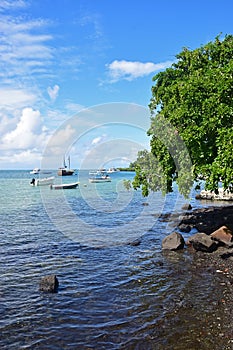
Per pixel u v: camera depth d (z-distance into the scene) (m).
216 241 16.81
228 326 9.06
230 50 17.77
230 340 8.39
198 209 28.86
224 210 26.64
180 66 20.97
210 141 16.34
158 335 8.78
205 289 11.66
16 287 12.25
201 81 16.14
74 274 13.60
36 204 38.53
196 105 16.31
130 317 9.82
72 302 10.92
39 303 10.88
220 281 12.34
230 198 37.59
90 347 8.35
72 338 8.79
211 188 15.72
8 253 16.95
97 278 13.09
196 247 16.30
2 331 9.20
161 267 14.19
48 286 11.88
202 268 13.84
